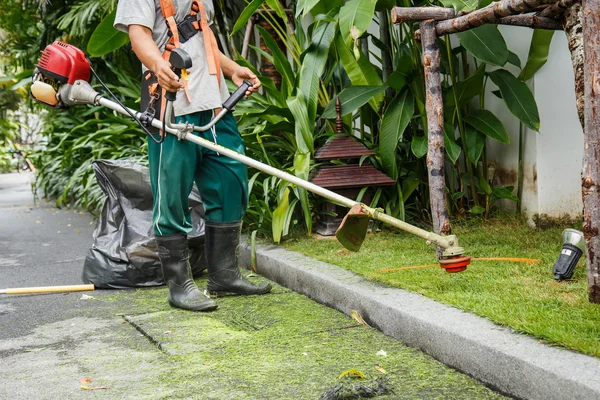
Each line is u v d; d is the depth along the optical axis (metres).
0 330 3.40
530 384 2.19
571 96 4.45
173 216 3.59
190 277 3.67
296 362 2.70
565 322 2.49
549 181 4.46
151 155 3.62
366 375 2.53
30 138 21.17
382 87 4.56
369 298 3.09
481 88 4.50
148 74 3.54
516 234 4.25
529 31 4.48
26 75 7.71
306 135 4.47
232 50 6.76
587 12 2.63
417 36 3.75
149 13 3.37
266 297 3.71
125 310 3.67
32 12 10.23
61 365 2.83
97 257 4.22
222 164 3.65
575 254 3.08
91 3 7.64
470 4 3.52
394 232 4.62
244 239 4.72
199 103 3.46
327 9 4.91
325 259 3.91
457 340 2.52
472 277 3.27
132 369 2.74
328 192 3.26
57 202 8.38
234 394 2.42
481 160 4.98
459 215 4.77
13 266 5.18
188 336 3.10
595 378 2.03
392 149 4.50
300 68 4.77
